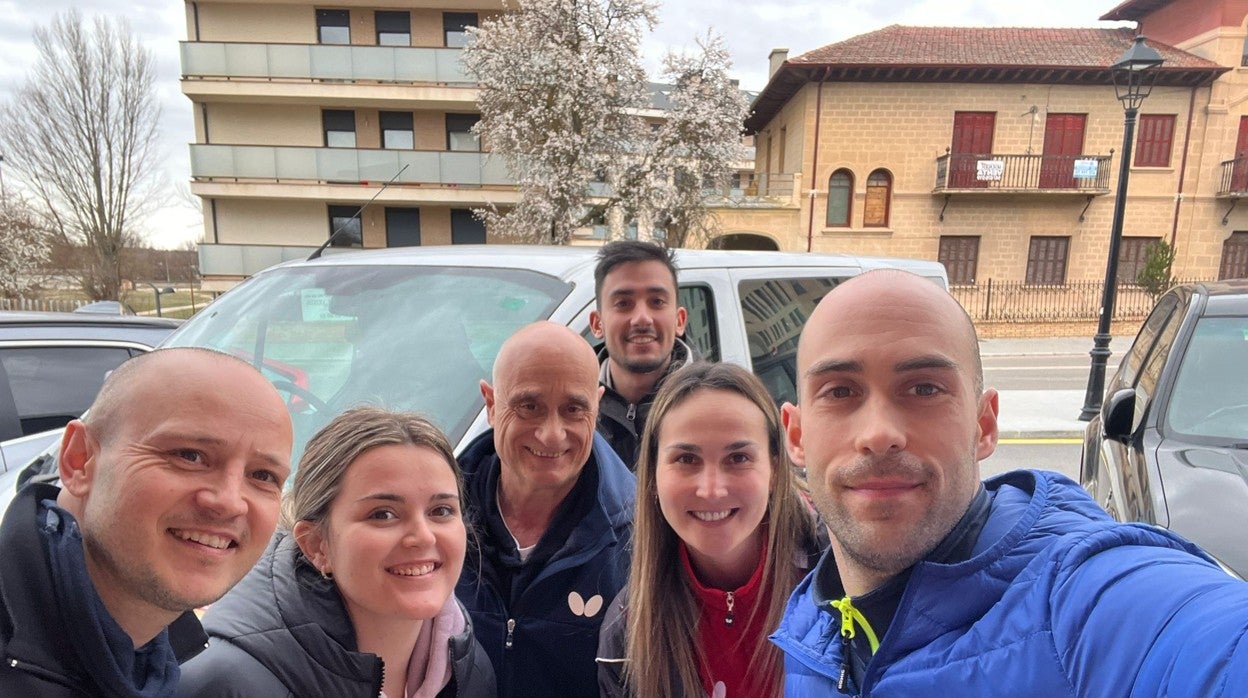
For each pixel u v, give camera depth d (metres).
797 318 3.37
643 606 1.66
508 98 15.52
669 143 15.48
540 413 1.78
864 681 1.07
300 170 21.56
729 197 21.30
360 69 21.08
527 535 1.92
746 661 1.65
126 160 22.45
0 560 0.90
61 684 0.90
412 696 1.46
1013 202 21.66
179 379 1.00
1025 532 1.03
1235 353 3.21
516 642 1.84
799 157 22.11
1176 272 21.88
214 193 21.59
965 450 1.03
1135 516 2.61
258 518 1.04
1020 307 21.95
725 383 1.62
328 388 2.33
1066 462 7.18
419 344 2.40
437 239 22.78
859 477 1.01
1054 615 0.91
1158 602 0.83
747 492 1.55
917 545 1.01
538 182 15.57
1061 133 21.59
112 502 0.95
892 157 21.42
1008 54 21.42
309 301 2.75
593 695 1.87
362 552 1.30
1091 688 0.84
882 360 1.01
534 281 2.56
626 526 1.91
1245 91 21.12
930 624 1.01
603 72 15.12
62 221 22.00
